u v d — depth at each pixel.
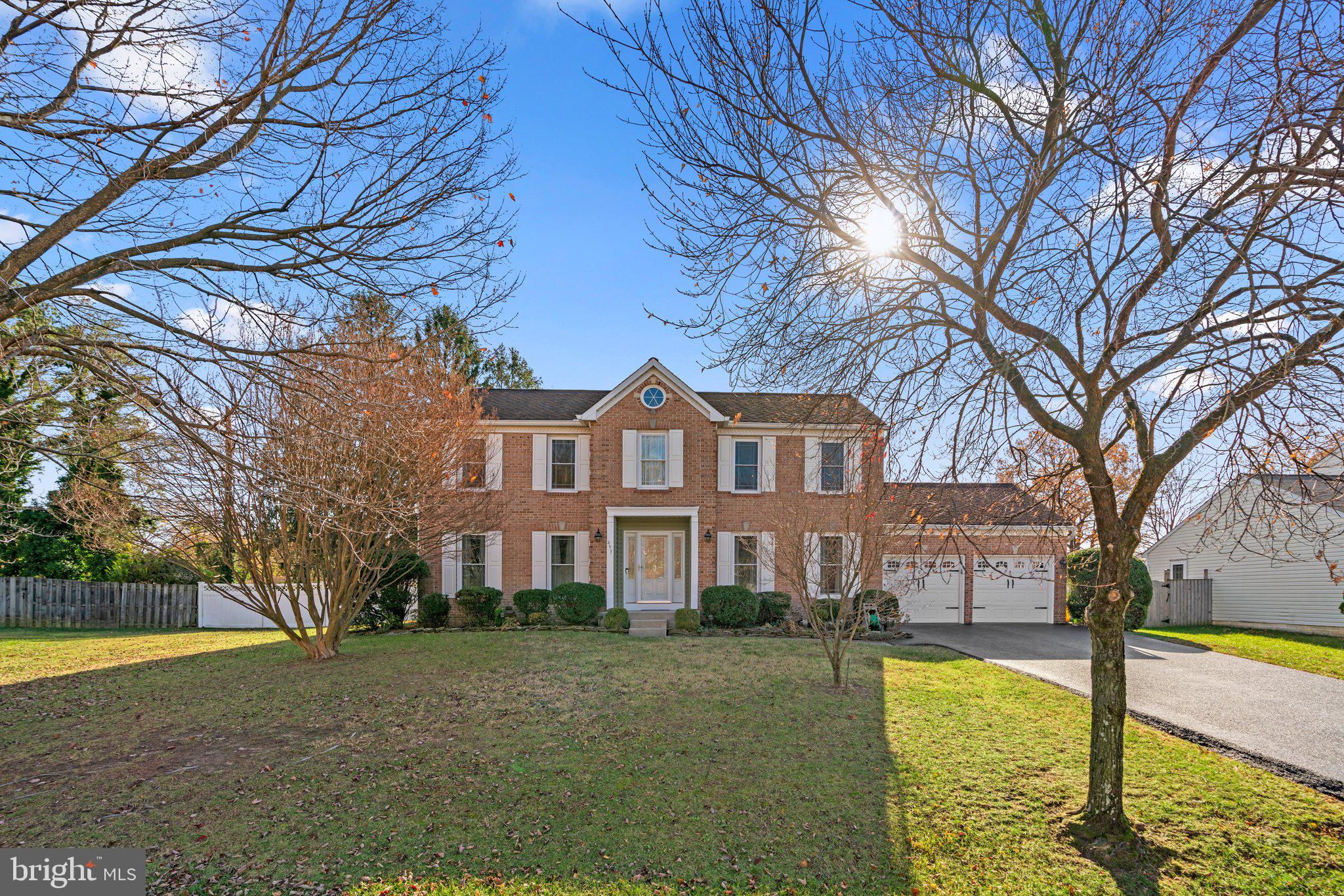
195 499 10.51
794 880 5.27
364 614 16.66
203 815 6.20
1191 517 6.72
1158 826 6.11
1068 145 5.74
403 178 6.19
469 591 17.17
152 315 5.76
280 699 9.92
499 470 19.20
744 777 7.11
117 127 5.34
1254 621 20.20
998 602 19.94
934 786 6.89
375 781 6.96
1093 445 5.86
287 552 12.08
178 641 15.58
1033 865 5.50
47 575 19.53
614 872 5.33
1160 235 5.23
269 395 8.16
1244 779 7.11
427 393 11.72
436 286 6.62
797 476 19.14
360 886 5.07
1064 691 10.52
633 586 19.44
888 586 19.20
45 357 6.27
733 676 11.22
